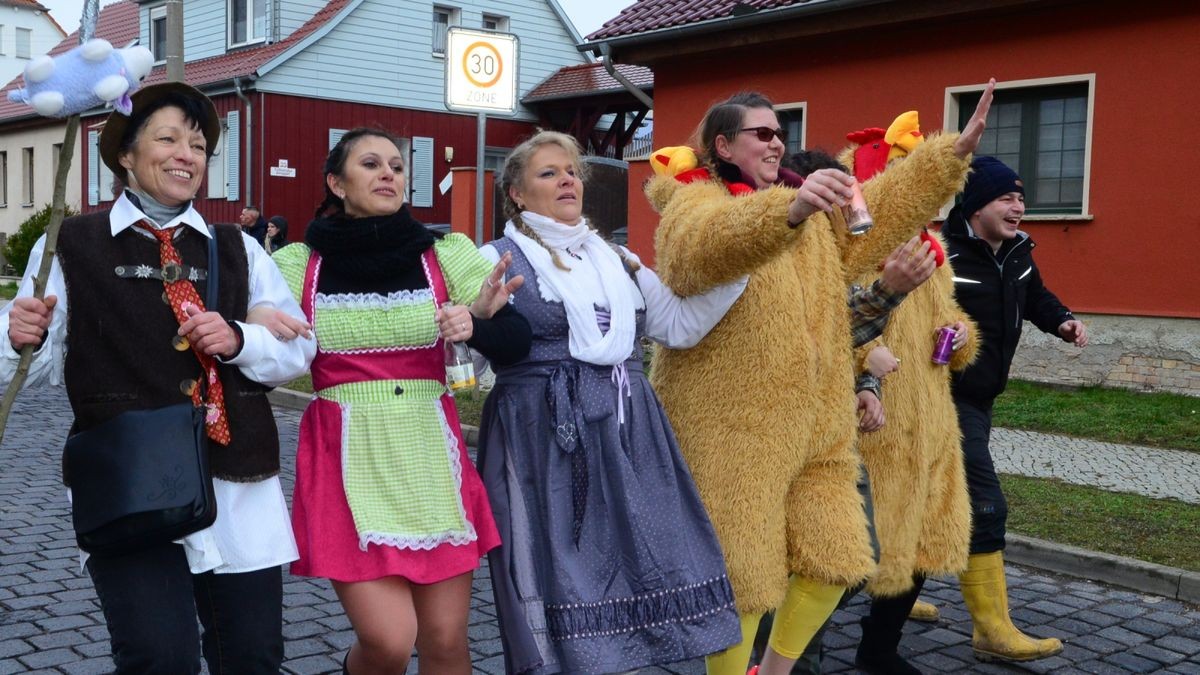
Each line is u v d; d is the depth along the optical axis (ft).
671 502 9.89
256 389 8.73
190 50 88.53
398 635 9.21
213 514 8.01
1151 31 34.01
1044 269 36.91
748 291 10.34
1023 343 37.09
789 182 11.53
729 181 11.12
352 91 82.17
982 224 14.08
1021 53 37.01
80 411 8.34
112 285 8.31
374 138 9.71
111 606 8.08
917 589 13.08
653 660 9.66
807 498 10.68
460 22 87.10
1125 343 35.01
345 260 9.57
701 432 10.43
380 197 9.59
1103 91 35.17
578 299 9.93
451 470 9.56
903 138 12.48
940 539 12.84
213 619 8.61
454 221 53.62
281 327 8.71
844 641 14.80
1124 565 17.47
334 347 9.55
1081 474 24.40
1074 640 15.03
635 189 46.80
